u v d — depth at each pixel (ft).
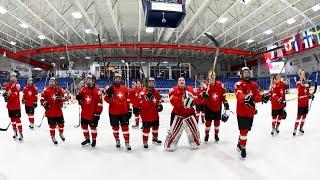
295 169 10.30
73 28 50.47
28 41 68.54
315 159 11.25
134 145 14.62
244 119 11.94
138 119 20.89
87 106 14.11
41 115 28.50
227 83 79.25
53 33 60.59
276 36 62.95
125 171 10.61
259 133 16.81
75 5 42.60
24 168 11.09
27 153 13.17
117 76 13.70
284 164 10.88
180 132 13.30
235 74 97.04
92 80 14.14
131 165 11.28
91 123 14.03
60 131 15.47
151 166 11.11
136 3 43.01
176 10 16.30
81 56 81.30
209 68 94.89
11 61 80.89
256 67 84.53
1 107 36.35
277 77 16.52
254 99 12.37
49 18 50.42
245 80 12.51
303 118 15.90
